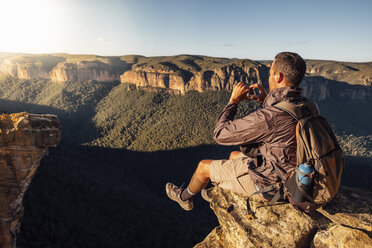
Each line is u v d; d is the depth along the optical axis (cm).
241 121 222
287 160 213
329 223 262
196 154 14538
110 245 5291
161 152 15175
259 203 298
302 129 196
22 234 4512
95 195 7369
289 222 275
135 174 14025
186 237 6600
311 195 206
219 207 329
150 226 6719
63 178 7562
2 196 676
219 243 371
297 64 204
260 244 267
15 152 664
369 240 225
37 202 5809
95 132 18838
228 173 288
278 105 208
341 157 203
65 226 5372
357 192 287
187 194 347
